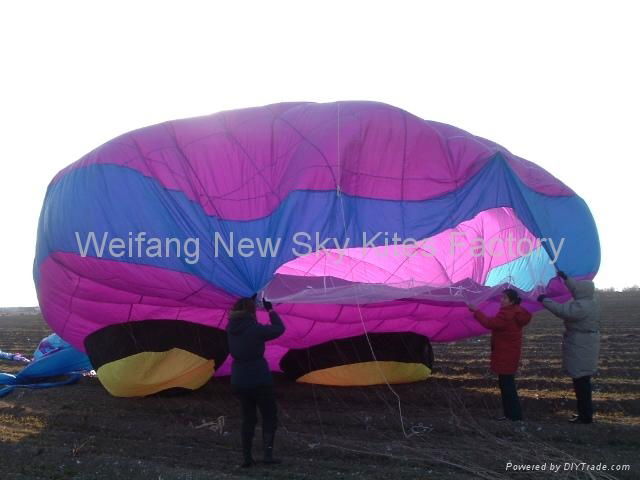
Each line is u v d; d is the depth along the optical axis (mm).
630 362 11969
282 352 10039
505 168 7758
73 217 7785
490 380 10211
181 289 7520
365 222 7414
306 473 5754
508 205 7746
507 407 7555
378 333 9633
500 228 8383
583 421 7395
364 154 7719
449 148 8195
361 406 8547
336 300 7320
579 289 7488
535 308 9383
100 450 6668
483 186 7773
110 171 7840
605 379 10250
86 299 8523
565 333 7543
